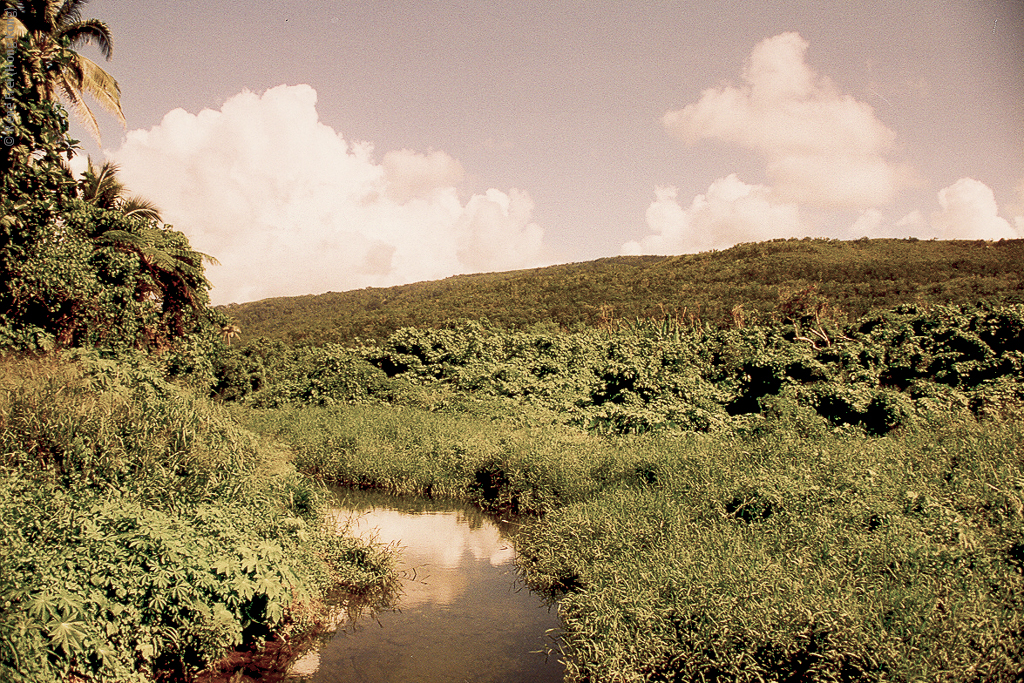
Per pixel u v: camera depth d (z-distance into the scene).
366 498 10.02
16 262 10.82
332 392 18.38
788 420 10.70
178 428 7.31
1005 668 3.82
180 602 4.43
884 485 6.86
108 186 17.86
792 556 5.39
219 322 18.88
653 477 8.50
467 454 10.60
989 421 10.48
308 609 5.65
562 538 6.96
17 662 3.48
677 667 4.28
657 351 16.92
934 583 4.71
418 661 5.10
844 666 3.92
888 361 16.08
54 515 4.77
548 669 5.01
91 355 9.98
